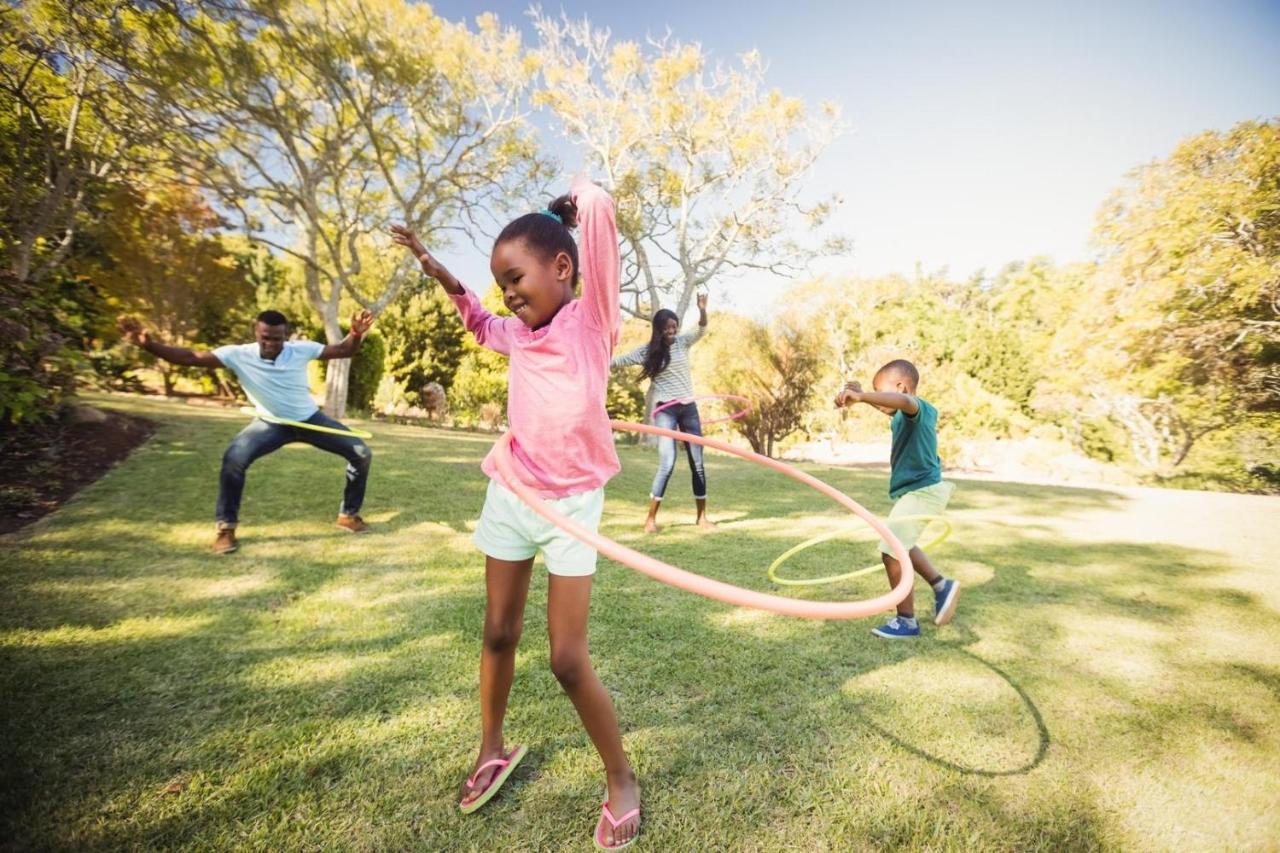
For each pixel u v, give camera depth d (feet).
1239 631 11.03
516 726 7.14
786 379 63.77
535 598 11.18
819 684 8.38
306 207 41.83
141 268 33.81
